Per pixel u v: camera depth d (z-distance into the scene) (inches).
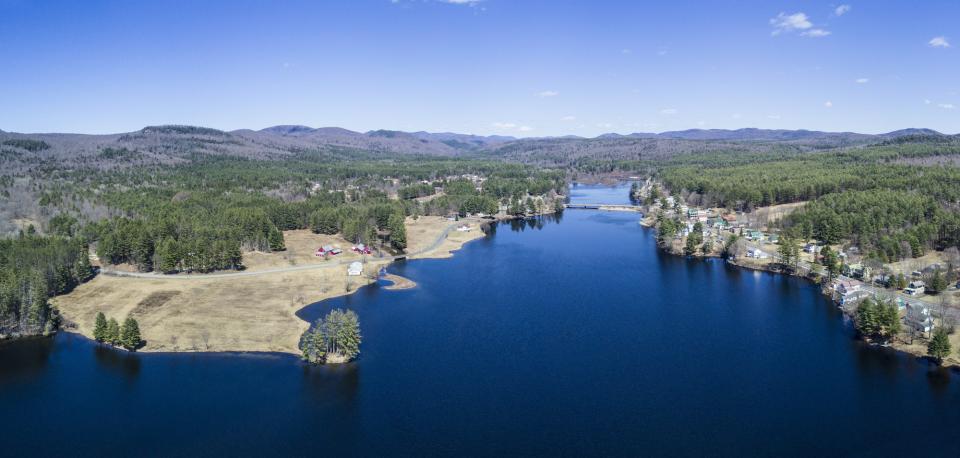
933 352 6279.5
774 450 4859.7
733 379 6117.1
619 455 4808.1
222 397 5782.5
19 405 5684.1
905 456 4763.8
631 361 6584.6
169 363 6560.0
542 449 4891.7
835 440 4992.6
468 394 5826.8
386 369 6402.6
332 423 5310.0
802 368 6358.3
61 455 4879.4
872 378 6097.4
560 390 5905.5
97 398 5802.2
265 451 4901.6
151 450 4931.1
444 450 4891.7
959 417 5305.1
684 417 5378.9
